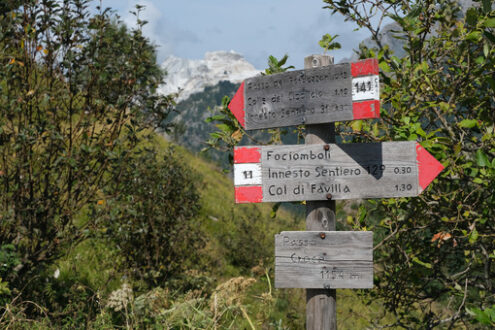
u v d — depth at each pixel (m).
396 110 4.20
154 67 5.79
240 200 3.22
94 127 5.61
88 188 5.75
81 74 5.46
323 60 3.20
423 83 4.01
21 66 5.39
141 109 5.76
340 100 3.09
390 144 3.17
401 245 4.52
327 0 4.05
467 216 3.92
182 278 7.89
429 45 4.09
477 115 4.24
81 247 8.05
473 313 3.13
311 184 3.20
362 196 3.16
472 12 3.56
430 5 3.81
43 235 5.70
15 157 5.39
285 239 3.24
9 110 5.20
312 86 3.15
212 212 14.59
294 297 8.62
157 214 7.59
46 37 5.43
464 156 3.95
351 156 3.18
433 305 6.39
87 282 7.04
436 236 3.90
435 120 4.23
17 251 5.50
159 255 7.89
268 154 3.22
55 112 5.45
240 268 11.23
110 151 5.42
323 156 3.19
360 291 5.19
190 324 4.27
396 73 4.03
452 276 4.51
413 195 3.15
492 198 3.73
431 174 3.15
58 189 5.58
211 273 10.03
